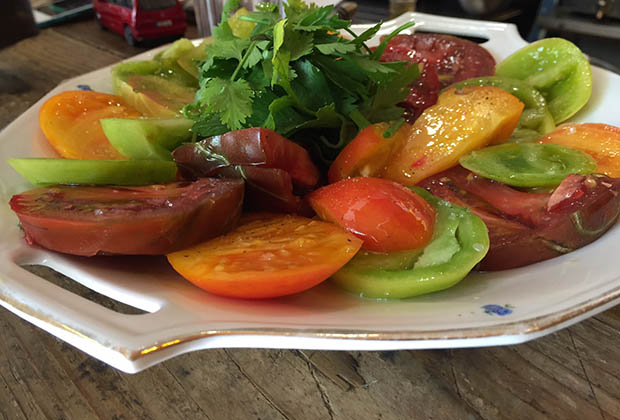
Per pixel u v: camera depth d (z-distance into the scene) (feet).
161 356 0.45
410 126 0.80
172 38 1.68
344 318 0.51
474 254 0.57
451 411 0.53
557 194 0.63
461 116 0.75
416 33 1.21
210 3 1.39
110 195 0.62
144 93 0.89
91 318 0.47
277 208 0.67
